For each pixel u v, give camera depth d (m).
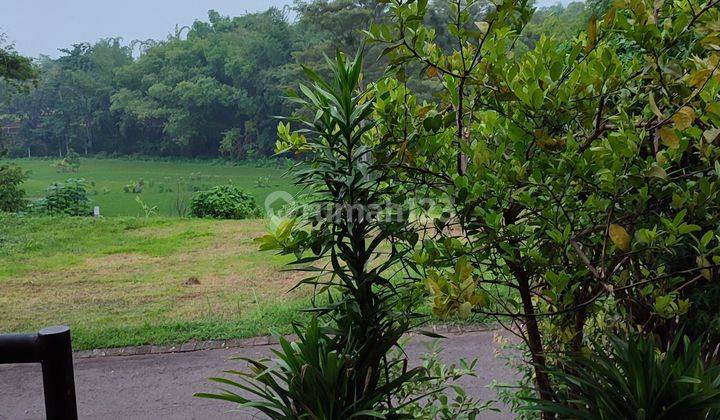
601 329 2.48
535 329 2.27
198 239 10.07
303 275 7.42
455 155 2.26
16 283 7.47
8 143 26.28
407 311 2.18
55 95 74.56
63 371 1.79
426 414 2.43
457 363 4.29
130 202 44.47
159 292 6.96
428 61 2.00
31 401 4.14
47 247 9.61
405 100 2.25
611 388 1.98
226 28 72.25
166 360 4.80
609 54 1.89
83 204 16.12
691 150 2.28
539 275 2.22
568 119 2.02
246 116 62.88
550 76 1.98
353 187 2.04
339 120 2.02
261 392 2.19
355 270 2.11
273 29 57.47
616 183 1.87
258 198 34.09
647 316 2.48
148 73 69.06
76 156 66.75
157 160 68.56
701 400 1.80
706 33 1.89
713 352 2.46
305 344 2.12
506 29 1.99
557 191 1.94
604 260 1.94
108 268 8.23
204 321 5.66
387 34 1.98
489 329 4.98
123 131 69.19
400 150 2.08
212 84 59.81
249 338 5.21
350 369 2.03
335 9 33.22
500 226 1.96
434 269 2.06
